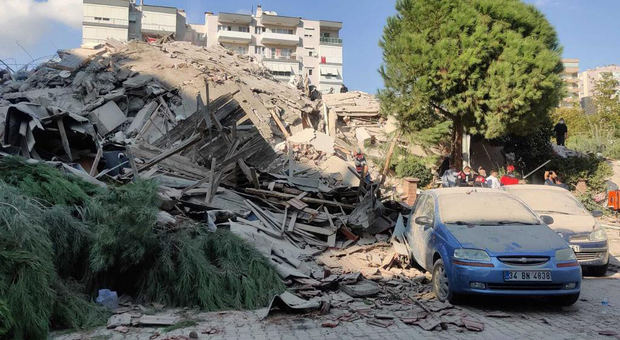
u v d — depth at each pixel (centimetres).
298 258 859
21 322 469
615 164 2477
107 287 646
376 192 1197
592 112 4362
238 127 1177
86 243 629
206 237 712
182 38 8094
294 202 1084
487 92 1864
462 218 741
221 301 634
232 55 3134
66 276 614
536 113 1925
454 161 2092
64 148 1052
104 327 548
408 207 1207
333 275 776
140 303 637
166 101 2228
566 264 623
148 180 688
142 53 2645
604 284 828
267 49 8375
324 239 1022
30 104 1031
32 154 1009
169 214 810
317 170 1719
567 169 2231
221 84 2353
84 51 2653
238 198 1052
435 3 1880
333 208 1134
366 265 880
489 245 639
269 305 613
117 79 2323
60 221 613
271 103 2334
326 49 8575
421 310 615
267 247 817
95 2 7319
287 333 531
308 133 2112
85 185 775
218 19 8200
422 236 798
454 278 638
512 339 511
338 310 628
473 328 539
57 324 539
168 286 644
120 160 1123
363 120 2650
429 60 1867
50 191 682
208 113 1060
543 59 1809
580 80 10281
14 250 500
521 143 2392
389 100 2000
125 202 632
